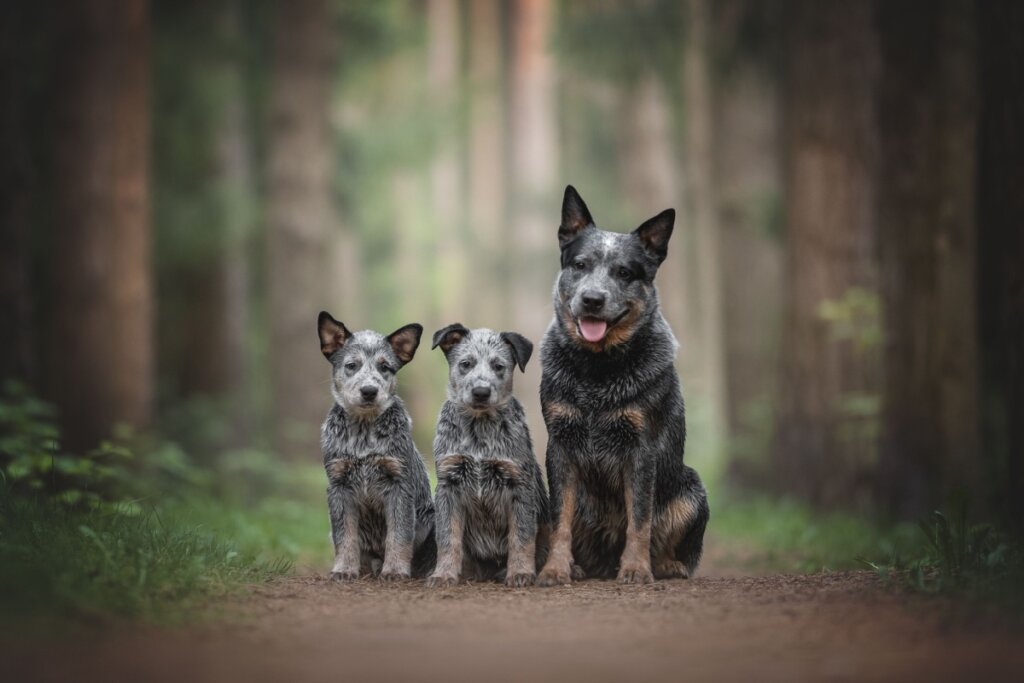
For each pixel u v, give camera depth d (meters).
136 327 19.64
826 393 19.17
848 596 7.38
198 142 25.02
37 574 6.65
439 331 9.59
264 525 14.54
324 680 5.27
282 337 25.22
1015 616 6.36
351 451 9.52
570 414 9.36
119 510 9.53
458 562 9.28
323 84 25.88
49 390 19.09
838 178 19.44
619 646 6.11
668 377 9.55
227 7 24.50
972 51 15.91
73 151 19.53
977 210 14.13
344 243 34.50
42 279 20.23
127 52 19.92
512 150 44.47
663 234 9.66
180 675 5.30
